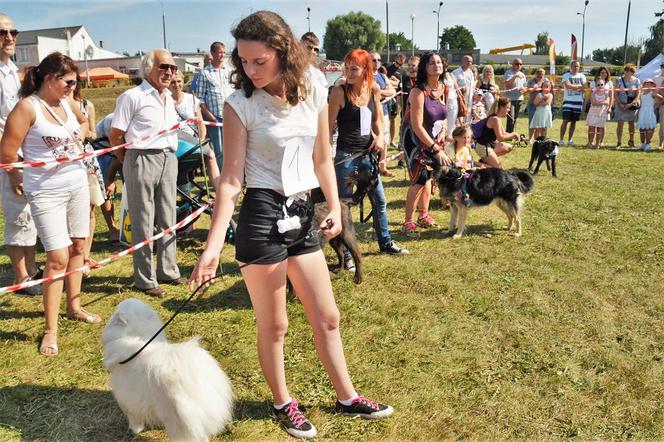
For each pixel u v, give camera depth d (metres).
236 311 4.29
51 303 3.60
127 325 2.72
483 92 12.38
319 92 2.52
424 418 2.96
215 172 5.73
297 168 2.46
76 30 63.19
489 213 7.16
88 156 3.80
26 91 3.48
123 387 2.58
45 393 3.20
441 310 4.28
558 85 23.17
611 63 78.62
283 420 2.87
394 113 12.43
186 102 6.20
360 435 2.83
